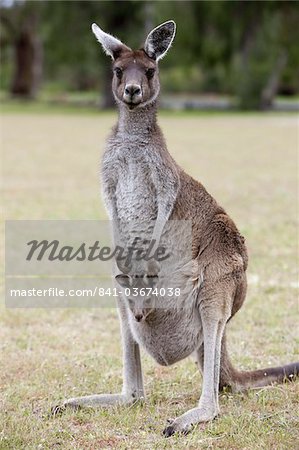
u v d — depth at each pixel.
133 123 4.81
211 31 40.00
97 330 6.68
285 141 24.92
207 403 4.61
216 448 4.27
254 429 4.47
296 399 4.96
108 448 4.34
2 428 4.55
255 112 40.88
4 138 26.05
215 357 4.66
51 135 27.34
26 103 45.44
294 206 12.49
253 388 5.14
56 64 54.09
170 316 4.77
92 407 4.86
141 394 4.99
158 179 4.79
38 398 5.12
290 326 6.61
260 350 6.05
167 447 4.29
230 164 18.73
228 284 4.75
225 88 50.47
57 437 4.47
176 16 38.75
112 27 39.31
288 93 53.22
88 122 33.53
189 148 22.66
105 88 41.53
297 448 4.24
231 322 6.70
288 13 39.78
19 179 15.95
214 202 4.99
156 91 4.88
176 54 41.12
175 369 5.68
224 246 4.80
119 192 4.88
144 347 4.92
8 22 45.38
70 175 16.72
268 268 8.44
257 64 41.44
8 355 5.99
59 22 39.69
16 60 48.66
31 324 6.84
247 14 39.53
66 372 5.57
